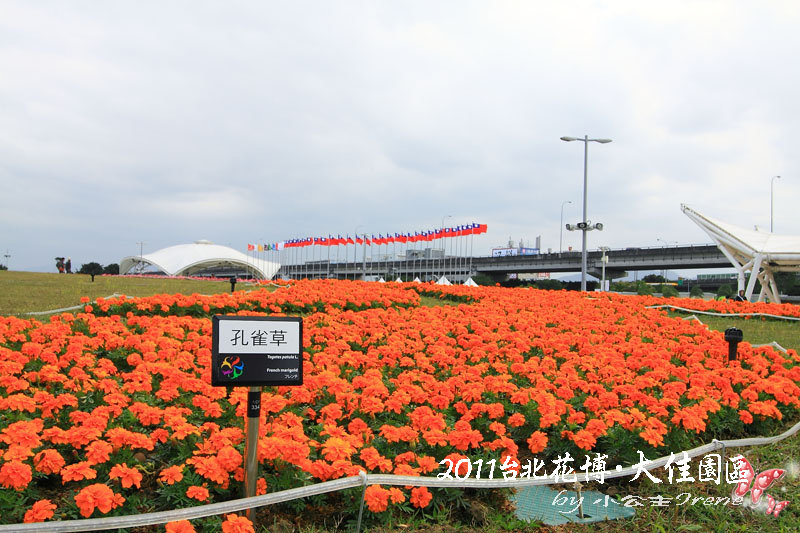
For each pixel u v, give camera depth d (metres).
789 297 62.84
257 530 4.91
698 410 7.20
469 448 6.36
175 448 5.87
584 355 11.27
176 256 111.12
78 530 3.76
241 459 5.02
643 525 5.54
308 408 7.15
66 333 10.09
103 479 5.12
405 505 5.33
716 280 105.62
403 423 6.96
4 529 3.59
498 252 114.50
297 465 5.20
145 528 4.82
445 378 9.37
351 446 5.62
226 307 15.80
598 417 7.04
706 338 13.09
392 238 69.00
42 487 5.30
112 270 116.06
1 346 9.59
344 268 110.62
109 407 6.18
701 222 41.88
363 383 7.84
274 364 4.65
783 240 39.12
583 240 37.03
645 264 75.69
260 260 117.50
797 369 9.73
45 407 6.17
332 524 5.12
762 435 8.10
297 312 16.44
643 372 10.12
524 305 18.33
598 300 20.83
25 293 21.39
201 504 4.94
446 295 23.45
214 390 6.98
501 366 9.51
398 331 12.14
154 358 8.74
